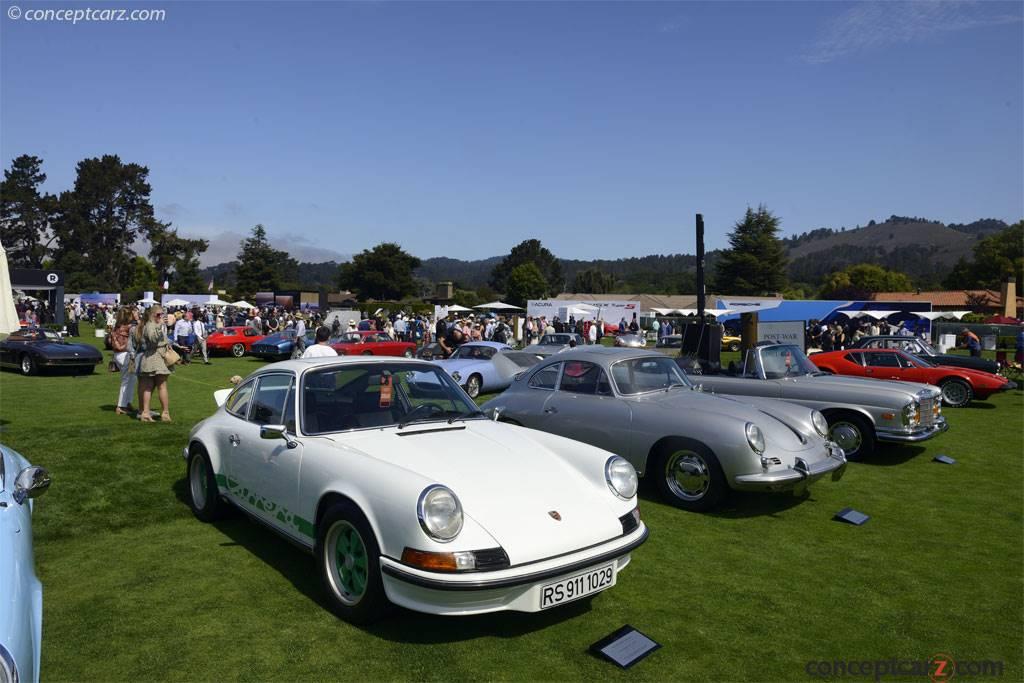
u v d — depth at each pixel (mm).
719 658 3254
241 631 3365
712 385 8578
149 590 3840
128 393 9789
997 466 7855
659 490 5969
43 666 3004
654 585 4145
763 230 75688
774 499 6258
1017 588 4215
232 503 4605
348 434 3930
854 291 75062
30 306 40938
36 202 96812
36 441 7223
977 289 79625
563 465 3842
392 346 24984
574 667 3102
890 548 4941
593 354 6637
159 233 97750
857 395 8031
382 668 3037
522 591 3105
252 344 24891
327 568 3570
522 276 98625
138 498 5512
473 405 4574
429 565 2996
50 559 4285
